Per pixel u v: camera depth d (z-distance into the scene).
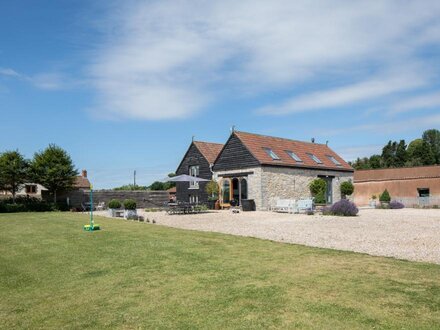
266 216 20.80
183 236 12.61
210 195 31.06
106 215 25.77
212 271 7.54
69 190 36.66
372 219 17.77
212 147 34.44
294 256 8.75
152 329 4.87
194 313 5.31
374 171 43.22
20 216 24.66
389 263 7.79
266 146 29.86
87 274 7.85
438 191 37.59
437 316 4.91
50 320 5.38
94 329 4.97
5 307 6.01
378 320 4.81
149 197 41.09
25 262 9.23
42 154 35.19
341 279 6.61
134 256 9.35
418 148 69.06
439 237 11.34
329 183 33.09
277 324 4.80
